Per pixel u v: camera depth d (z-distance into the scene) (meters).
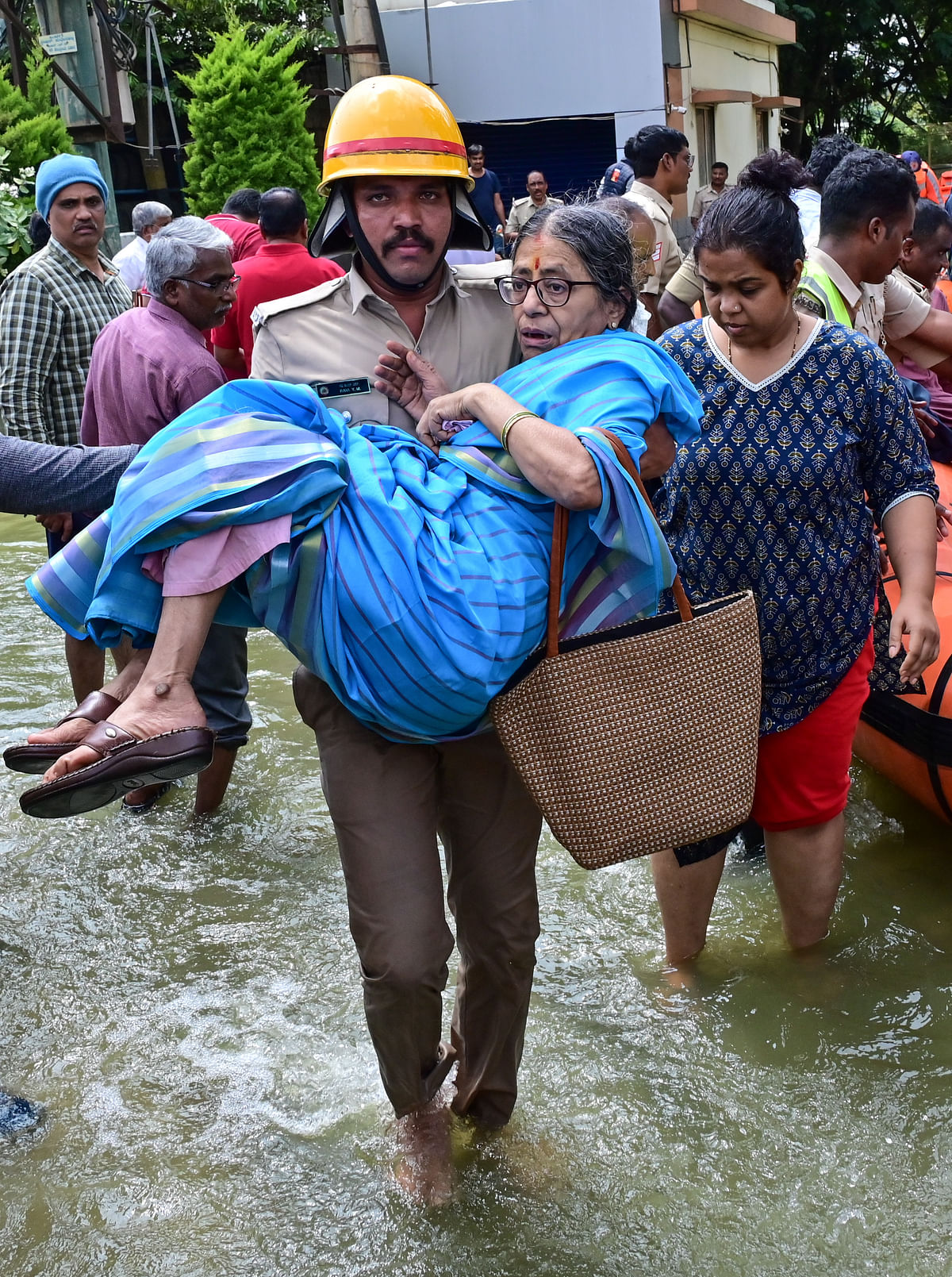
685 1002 3.43
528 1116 3.04
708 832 2.60
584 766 2.50
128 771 2.32
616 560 2.54
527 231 2.54
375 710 2.45
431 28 16.02
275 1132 3.03
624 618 2.59
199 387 4.33
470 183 2.75
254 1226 2.75
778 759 3.34
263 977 3.65
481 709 2.48
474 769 2.71
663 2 16.06
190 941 3.84
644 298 6.43
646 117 15.90
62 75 11.93
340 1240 2.70
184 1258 2.66
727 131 19.69
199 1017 3.48
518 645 2.45
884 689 3.63
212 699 4.41
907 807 4.46
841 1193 2.77
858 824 4.36
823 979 3.50
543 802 2.51
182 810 4.65
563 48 15.84
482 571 2.40
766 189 3.03
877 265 3.79
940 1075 3.12
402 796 2.63
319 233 2.78
